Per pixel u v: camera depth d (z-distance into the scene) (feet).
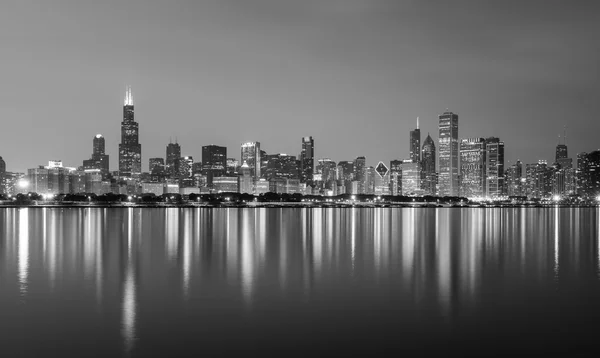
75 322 134.51
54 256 270.26
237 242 355.36
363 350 114.01
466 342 119.75
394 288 180.14
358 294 170.30
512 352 113.39
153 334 124.26
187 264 240.12
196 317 139.85
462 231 493.77
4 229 492.13
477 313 145.48
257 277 202.39
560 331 128.36
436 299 163.22
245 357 109.40
